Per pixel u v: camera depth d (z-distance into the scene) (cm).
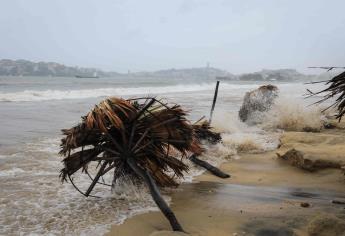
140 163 568
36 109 1834
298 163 785
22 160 795
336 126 1330
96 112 532
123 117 549
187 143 593
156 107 579
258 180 705
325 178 705
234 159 881
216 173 733
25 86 4491
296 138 965
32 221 479
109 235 443
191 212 524
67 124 1336
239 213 519
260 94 1509
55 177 680
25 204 539
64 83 5794
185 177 712
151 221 487
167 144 599
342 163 733
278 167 807
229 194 610
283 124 1370
